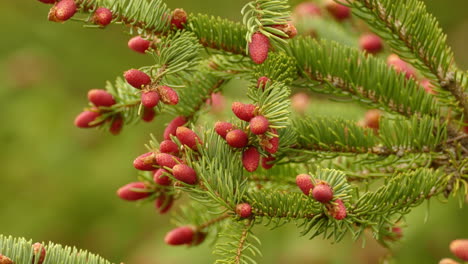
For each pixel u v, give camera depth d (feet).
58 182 6.46
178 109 2.92
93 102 2.94
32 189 6.49
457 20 5.99
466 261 2.80
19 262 2.63
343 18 3.47
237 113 2.65
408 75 3.03
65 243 6.37
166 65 2.72
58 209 6.39
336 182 2.62
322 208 2.65
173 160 2.67
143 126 6.52
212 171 2.67
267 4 2.72
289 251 4.76
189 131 2.69
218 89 2.95
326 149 2.85
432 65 2.87
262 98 2.68
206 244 5.23
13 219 6.36
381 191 2.68
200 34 2.84
